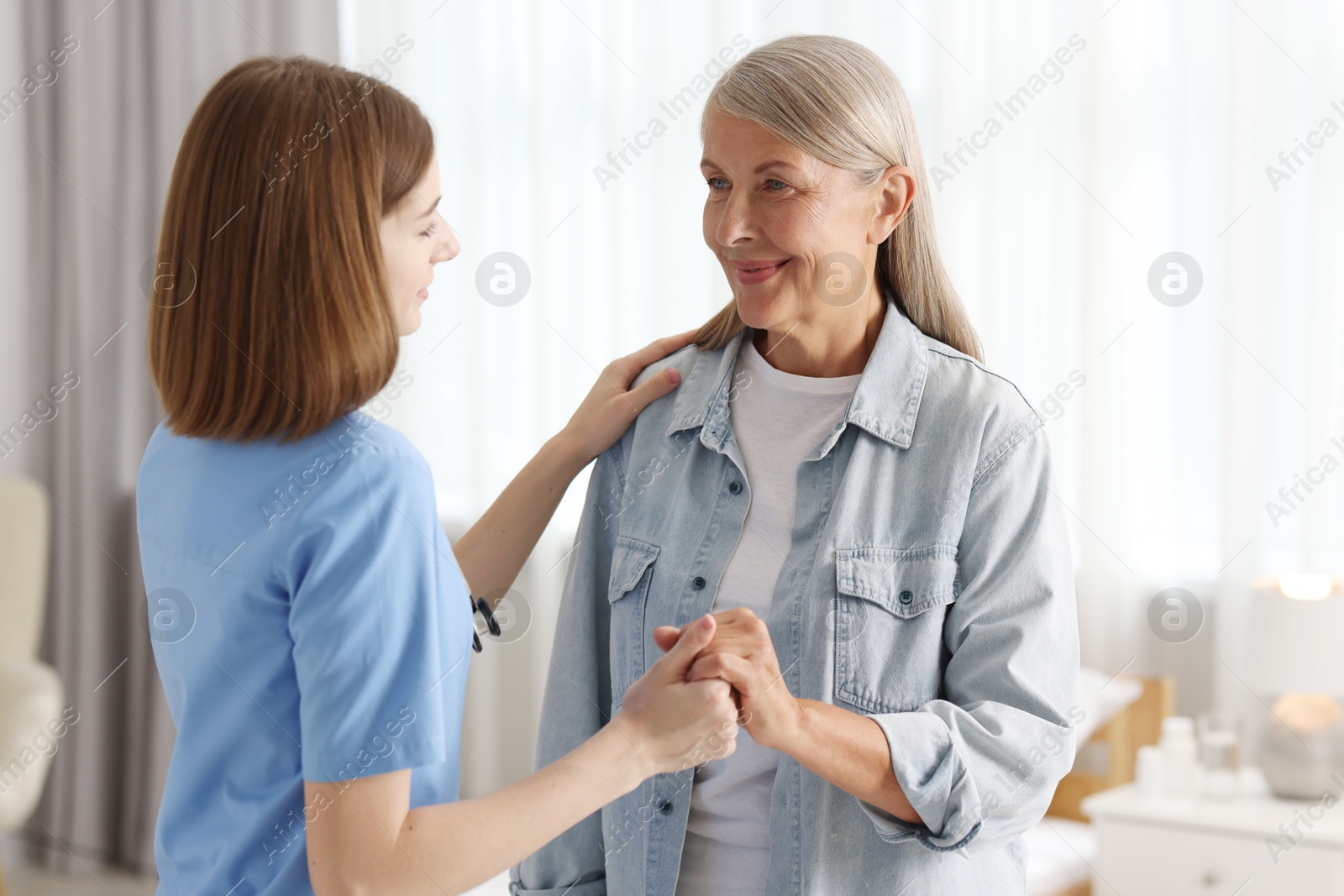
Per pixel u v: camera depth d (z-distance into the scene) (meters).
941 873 0.86
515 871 1.06
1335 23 2.15
